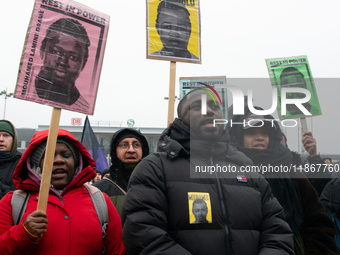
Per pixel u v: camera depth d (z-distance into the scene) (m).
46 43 2.30
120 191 3.19
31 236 1.82
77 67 2.37
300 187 2.59
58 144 2.22
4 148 3.41
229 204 1.82
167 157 1.95
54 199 2.09
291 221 2.34
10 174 3.33
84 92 2.37
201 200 1.78
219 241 1.72
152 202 1.76
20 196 2.08
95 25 2.47
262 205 1.99
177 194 1.80
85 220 2.05
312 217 2.47
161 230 1.68
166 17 3.16
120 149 3.37
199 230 1.74
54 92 2.27
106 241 2.17
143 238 1.66
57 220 2.00
